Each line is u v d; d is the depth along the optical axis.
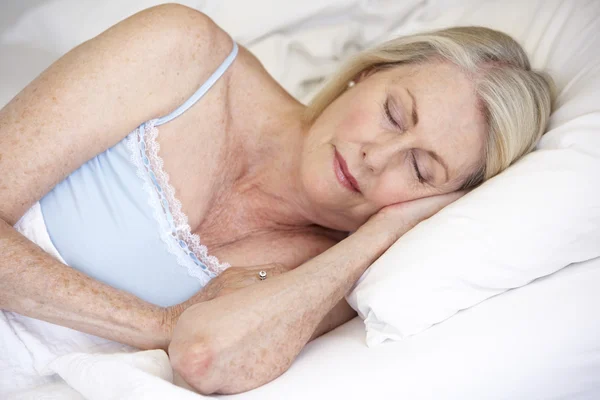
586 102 1.28
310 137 1.27
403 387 0.98
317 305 1.08
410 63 1.29
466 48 1.29
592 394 1.13
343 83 1.33
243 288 1.06
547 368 1.07
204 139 1.22
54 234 1.09
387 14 1.75
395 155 1.22
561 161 1.19
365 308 1.12
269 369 1.01
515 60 1.34
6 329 1.04
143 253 1.14
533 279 1.17
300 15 1.69
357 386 0.97
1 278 0.98
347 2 1.70
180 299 1.18
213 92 1.24
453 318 1.12
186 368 0.96
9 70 1.46
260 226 1.36
